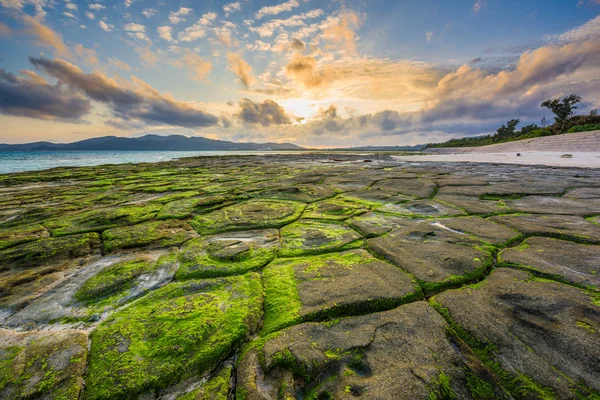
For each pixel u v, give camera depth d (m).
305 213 6.75
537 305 2.61
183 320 2.61
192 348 2.26
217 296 3.06
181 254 4.41
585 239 4.32
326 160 32.06
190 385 2.00
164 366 2.10
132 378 2.01
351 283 3.16
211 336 2.38
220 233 5.46
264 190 9.84
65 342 2.44
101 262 4.27
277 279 3.39
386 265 3.65
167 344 2.31
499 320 2.43
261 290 3.15
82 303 3.11
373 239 4.67
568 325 2.32
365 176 13.72
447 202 7.43
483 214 6.13
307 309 2.70
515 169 16.62
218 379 2.04
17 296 3.29
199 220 6.38
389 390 1.81
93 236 5.43
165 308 2.86
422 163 23.55
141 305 2.99
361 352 2.14
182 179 14.99
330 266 3.69
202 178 15.27
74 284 3.56
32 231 5.79
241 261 4.04
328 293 2.96
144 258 4.31
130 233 5.50
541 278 3.19
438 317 2.53
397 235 4.84
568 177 12.33
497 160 25.83
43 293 3.36
